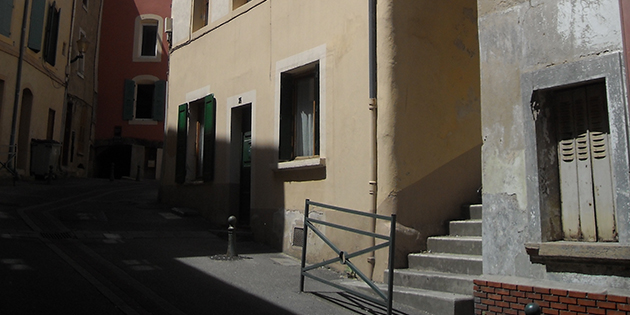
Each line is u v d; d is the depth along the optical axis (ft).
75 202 41.83
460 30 27.86
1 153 52.60
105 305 17.76
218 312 18.24
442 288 20.34
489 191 18.74
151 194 54.29
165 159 44.06
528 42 18.16
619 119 15.66
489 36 19.43
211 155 37.01
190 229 34.12
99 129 88.02
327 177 27.25
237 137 35.91
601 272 15.62
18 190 45.93
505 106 18.60
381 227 23.76
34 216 32.71
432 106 25.85
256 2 34.22
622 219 15.44
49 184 56.54
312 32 29.35
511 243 17.88
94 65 86.74
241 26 35.58
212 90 38.14
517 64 18.40
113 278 21.25
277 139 30.94
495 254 18.31
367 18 25.72
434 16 26.58
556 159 17.83
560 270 16.53
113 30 90.07
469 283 19.49
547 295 16.28
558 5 17.47
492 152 18.81
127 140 87.30
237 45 35.81
